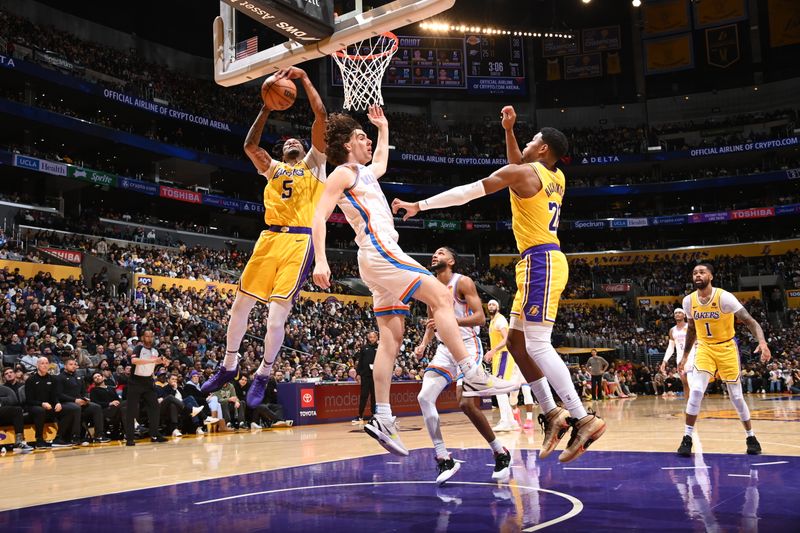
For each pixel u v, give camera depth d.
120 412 10.96
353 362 18.64
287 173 4.87
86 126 25.53
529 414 10.46
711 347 6.20
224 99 33.28
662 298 34.72
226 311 21.17
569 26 40.34
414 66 37.59
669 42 39.31
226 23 7.14
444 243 39.28
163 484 5.12
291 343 19.31
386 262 3.98
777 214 35.06
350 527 3.22
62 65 26.38
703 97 39.53
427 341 5.95
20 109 23.77
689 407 6.10
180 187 30.83
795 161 37.69
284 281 4.73
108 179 25.58
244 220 35.16
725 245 36.97
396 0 5.95
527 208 4.12
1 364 12.12
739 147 36.41
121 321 16.92
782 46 37.78
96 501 4.34
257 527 3.28
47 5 29.94
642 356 29.80
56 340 14.29
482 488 4.43
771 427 9.02
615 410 14.53
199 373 12.82
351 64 9.72
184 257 25.67
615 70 39.81
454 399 18.38
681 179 39.22
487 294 33.16
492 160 36.88
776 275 34.09
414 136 37.09
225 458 7.14
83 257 21.48
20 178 27.02
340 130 4.33
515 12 39.81
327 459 6.71
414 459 6.47
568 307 34.84
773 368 24.42
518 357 4.37
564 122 40.53
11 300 16.55
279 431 12.05
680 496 3.88
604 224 36.72
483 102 40.22
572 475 4.94
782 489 4.01
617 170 40.34
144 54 33.38
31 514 3.91
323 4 6.30
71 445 10.09
